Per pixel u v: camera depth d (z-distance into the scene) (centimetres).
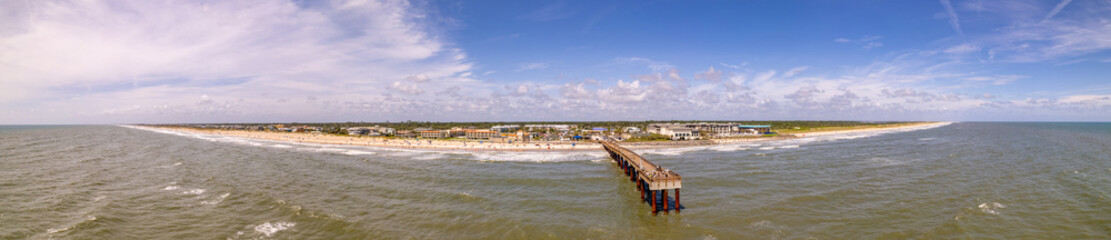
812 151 8769
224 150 9831
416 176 5644
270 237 3017
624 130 17838
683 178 5328
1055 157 7031
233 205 3847
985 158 6956
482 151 9625
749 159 7350
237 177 5391
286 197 4166
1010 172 5362
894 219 3356
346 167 6531
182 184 4812
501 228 3291
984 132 18325
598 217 3612
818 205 3834
